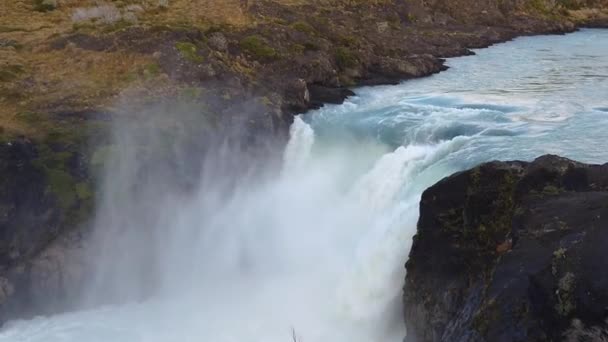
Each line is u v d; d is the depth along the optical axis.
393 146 28.78
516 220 16.14
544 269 14.23
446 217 18.36
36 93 31.00
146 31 37.53
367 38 48.25
